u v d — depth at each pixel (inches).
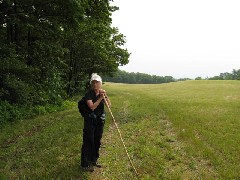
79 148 392.2
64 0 726.5
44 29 860.6
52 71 952.9
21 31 906.1
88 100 303.9
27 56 876.6
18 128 531.2
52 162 347.6
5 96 697.0
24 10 792.3
